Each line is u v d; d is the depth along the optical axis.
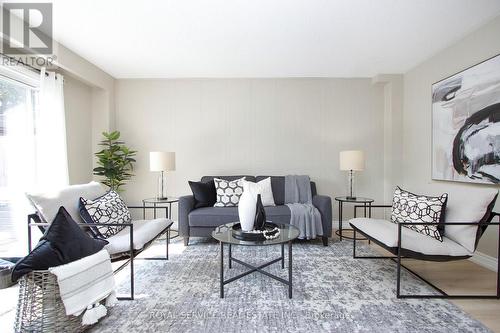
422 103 3.31
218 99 3.86
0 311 1.73
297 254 2.75
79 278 1.44
